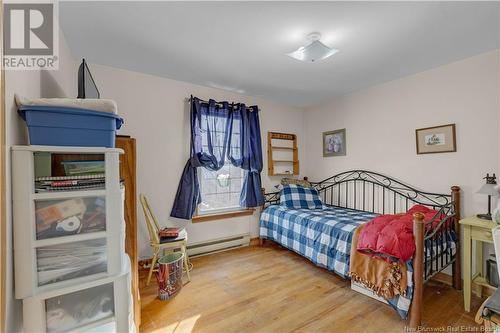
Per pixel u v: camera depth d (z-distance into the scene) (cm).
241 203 337
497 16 164
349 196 335
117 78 255
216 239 315
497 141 209
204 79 285
